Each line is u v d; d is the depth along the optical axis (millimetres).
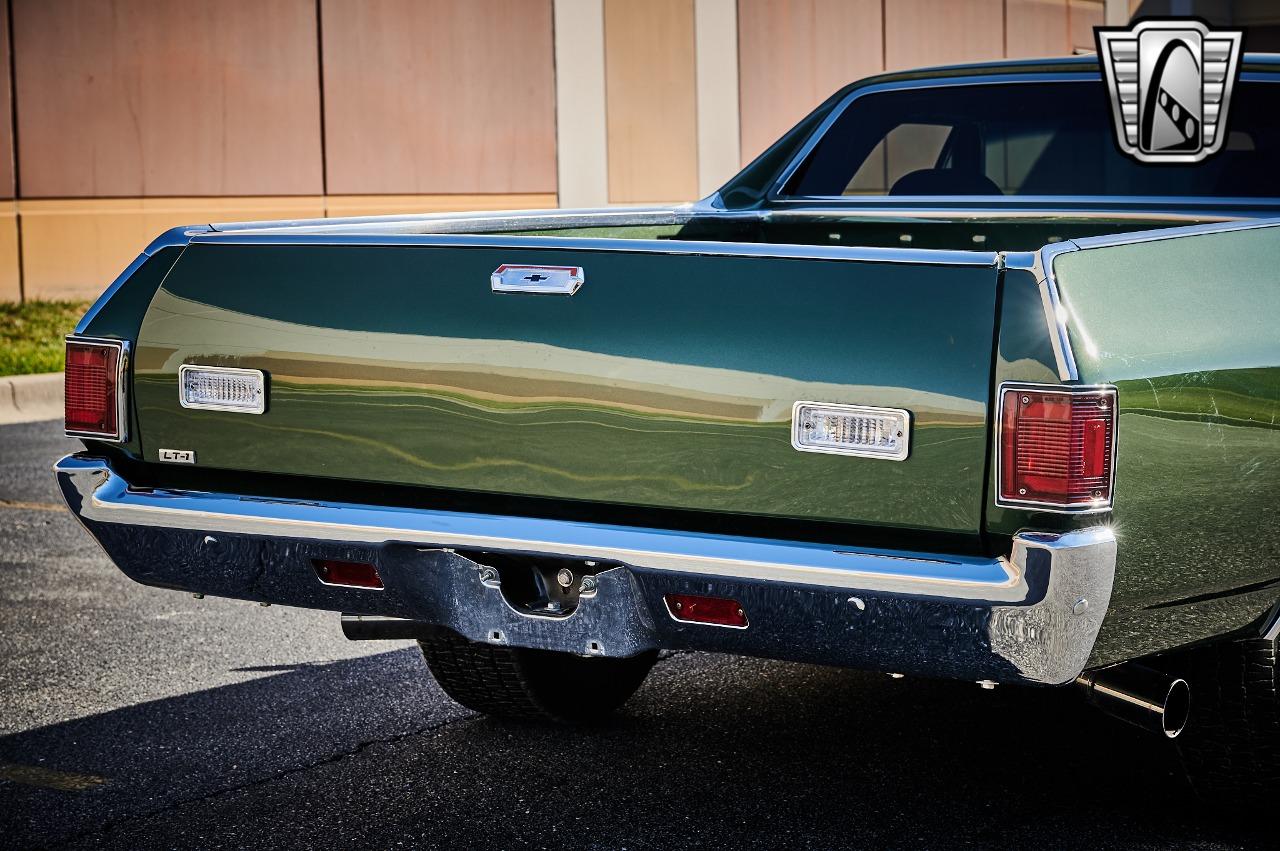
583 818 3680
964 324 2867
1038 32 24484
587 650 3266
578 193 18969
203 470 3605
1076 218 4625
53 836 3623
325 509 3414
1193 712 3459
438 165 17531
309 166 16422
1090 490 2795
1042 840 3510
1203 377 3088
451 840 3570
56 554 6691
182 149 15500
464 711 4508
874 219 4891
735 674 4785
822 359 2971
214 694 4703
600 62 19141
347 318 3410
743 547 3029
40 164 14633
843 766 3986
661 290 3123
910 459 2898
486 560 3324
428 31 17344
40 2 14523
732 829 3594
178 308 3580
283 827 3664
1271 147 4520
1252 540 3307
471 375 3285
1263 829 3598
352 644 5270
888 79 5125
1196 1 23938
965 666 2912
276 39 16094
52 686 4801
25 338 13109
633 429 3143
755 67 21031
